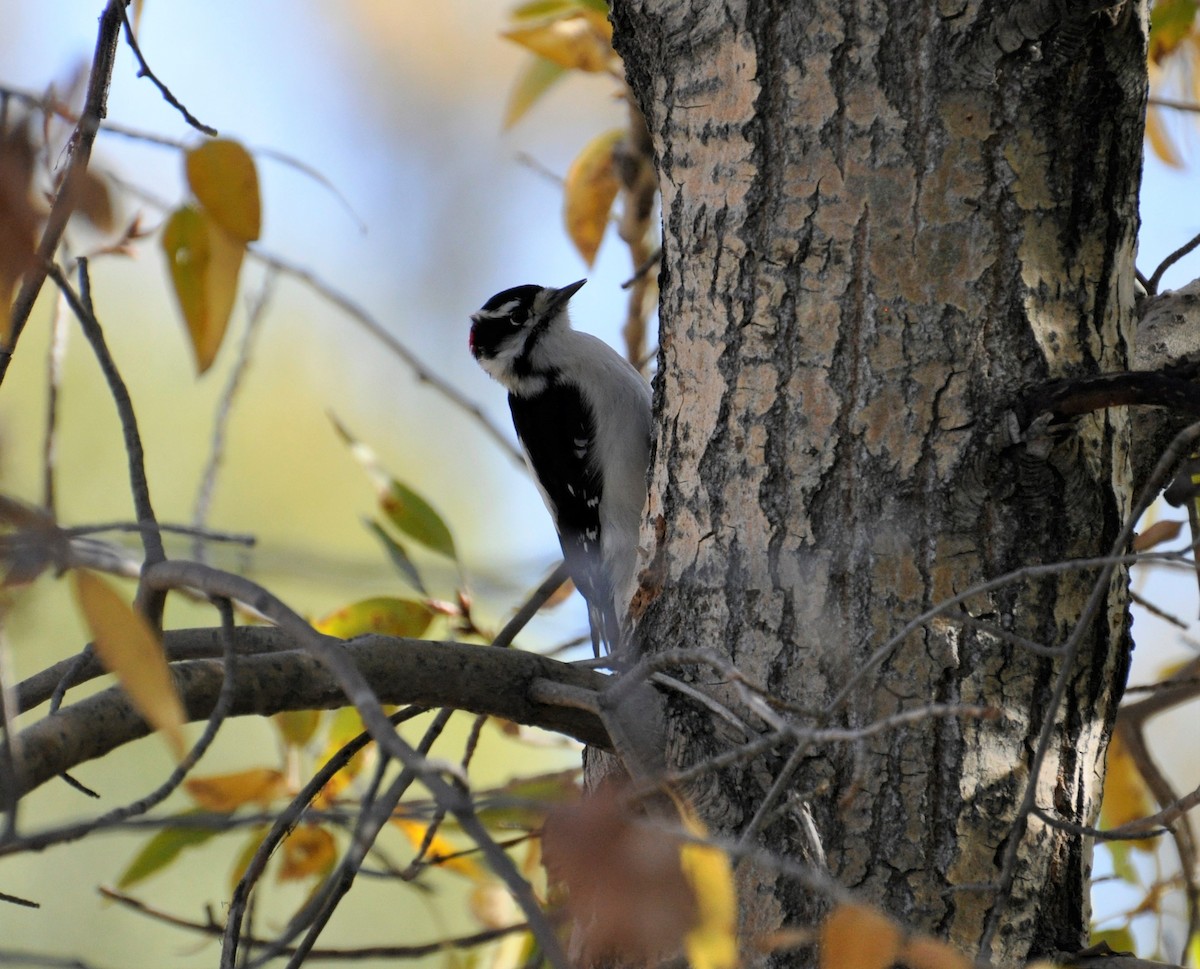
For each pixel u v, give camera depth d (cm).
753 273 532
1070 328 502
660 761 489
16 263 347
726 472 529
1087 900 496
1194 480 624
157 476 1230
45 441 605
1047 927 477
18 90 358
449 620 725
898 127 511
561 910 543
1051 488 490
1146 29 512
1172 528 702
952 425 496
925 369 501
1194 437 430
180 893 1101
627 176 866
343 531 1291
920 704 483
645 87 595
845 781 480
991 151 503
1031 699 487
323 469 1306
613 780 543
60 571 339
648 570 551
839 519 505
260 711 455
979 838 475
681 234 562
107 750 417
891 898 470
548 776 691
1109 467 509
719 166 545
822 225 519
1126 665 524
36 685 501
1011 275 500
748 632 509
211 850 1117
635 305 998
